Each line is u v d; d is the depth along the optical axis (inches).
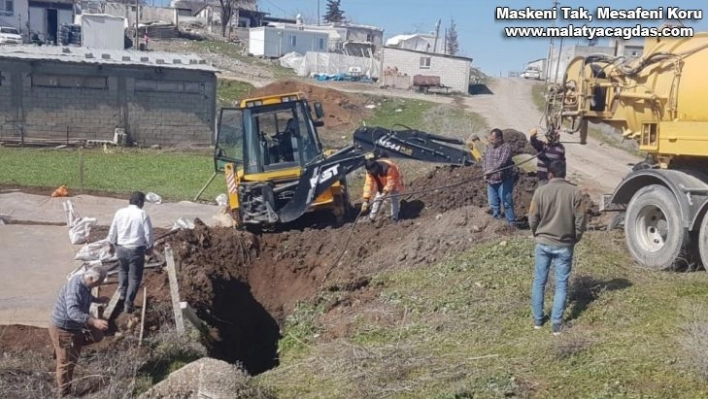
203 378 325.7
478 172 655.8
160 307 429.1
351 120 1707.7
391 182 599.5
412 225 561.6
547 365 321.4
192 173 1046.4
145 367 378.3
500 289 413.4
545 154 523.5
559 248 344.5
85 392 355.3
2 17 2583.7
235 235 584.1
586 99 488.4
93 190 871.1
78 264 531.8
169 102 1376.7
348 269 523.8
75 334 343.9
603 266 424.8
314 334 431.2
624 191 462.6
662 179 425.1
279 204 629.6
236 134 646.5
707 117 414.0
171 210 761.6
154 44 2605.8
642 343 326.3
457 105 2016.5
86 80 1327.5
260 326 521.3
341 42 2994.6
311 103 711.7
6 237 604.1
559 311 347.6
